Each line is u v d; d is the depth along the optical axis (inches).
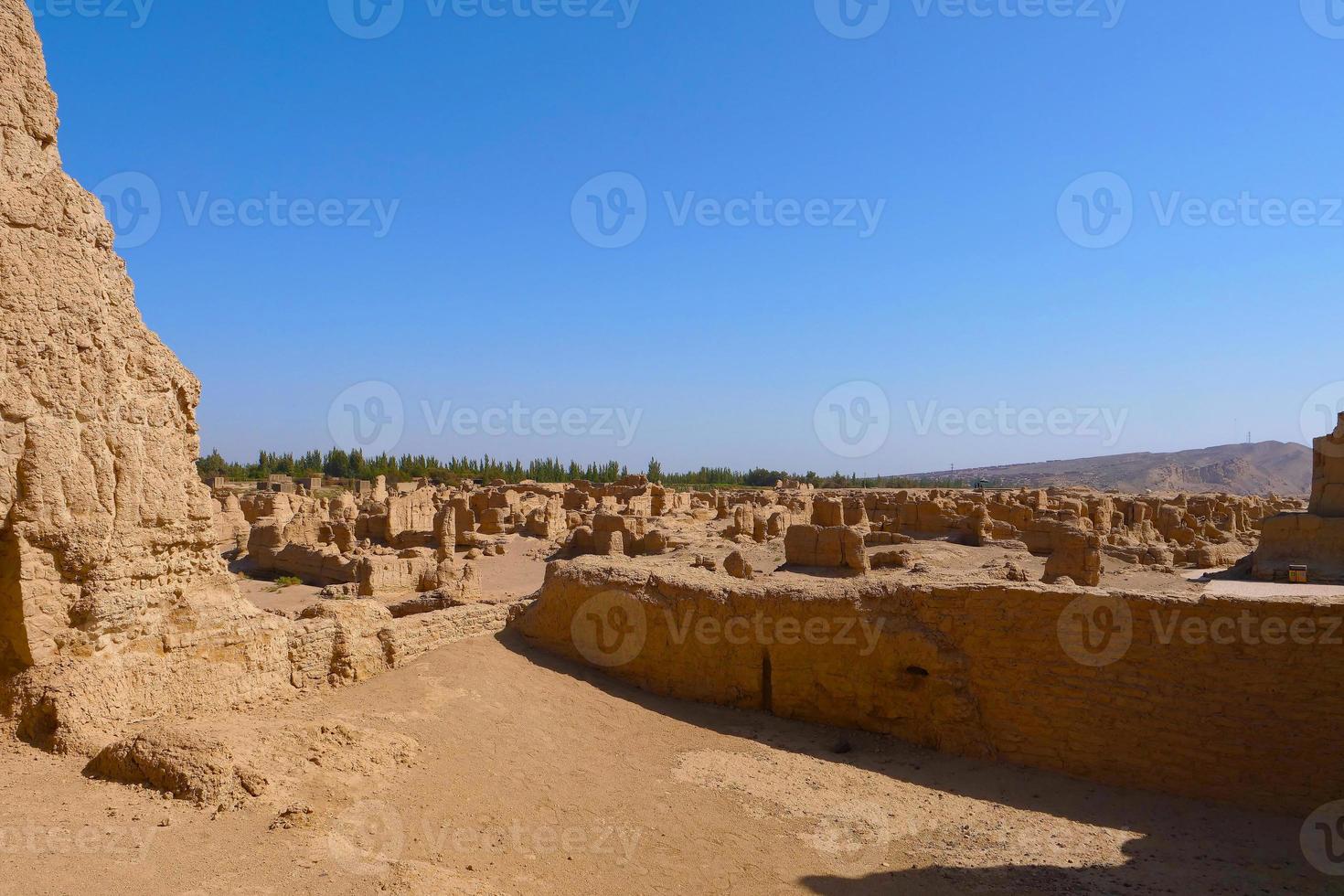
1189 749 454.3
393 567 1206.3
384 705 519.5
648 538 1567.4
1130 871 377.4
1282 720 433.1
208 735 377.4
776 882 367.9
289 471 4596.5
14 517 391.2
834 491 3444.9
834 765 502.9
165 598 464.8
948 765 502.6
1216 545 1430.9
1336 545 922.1
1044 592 503.5
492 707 541.6
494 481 4411.9
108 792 349.7
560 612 676.7
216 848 317.1
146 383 461.7
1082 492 2997.0
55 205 411.5
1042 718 497.7
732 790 463.5
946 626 532.7
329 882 304.7
